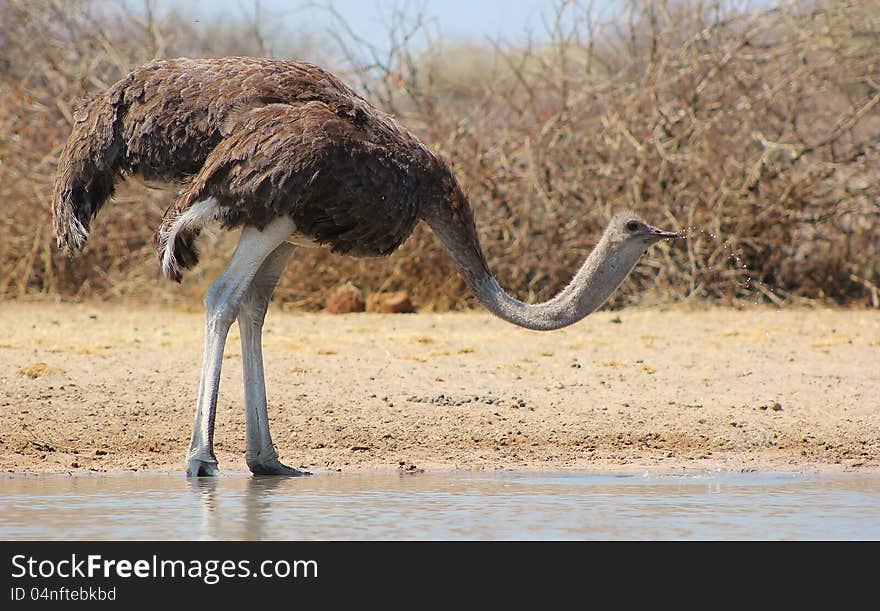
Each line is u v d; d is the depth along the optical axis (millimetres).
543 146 58594
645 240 27609
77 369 34281
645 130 58344
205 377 25078
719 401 33188
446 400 32281
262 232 24484
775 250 59125
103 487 24078
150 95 25094
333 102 25156
